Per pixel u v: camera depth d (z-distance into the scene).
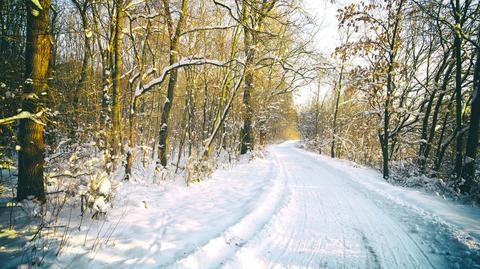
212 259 3.80
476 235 4.89
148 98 17.58
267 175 11.04
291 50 15.98
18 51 8.40
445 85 12.56
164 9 8.64
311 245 4.57
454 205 7.29
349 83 14.65
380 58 13.65
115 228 4.46
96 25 10.38
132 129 8.53
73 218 4.71
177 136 18.81
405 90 14.76
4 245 3.57
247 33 12.72
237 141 17.53
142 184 7.77
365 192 9.12
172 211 5.60
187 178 8.43
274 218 5.66
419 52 14.56
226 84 12.02
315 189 9.31
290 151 30.94
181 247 3.94
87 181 5.59
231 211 5.83
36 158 5.00
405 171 12.46
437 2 9.80
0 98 5.32
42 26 4.90
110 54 9.09
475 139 8.67
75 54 15.15
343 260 4.07
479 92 8.62
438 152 13.42
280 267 3.78
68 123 8.29
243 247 4.19
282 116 30.64
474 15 10.24
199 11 12.58
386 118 12.91
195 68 14.35
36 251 3.47
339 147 29.94
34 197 4.95
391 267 3.89
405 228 5.54
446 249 4.46
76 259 3.42
